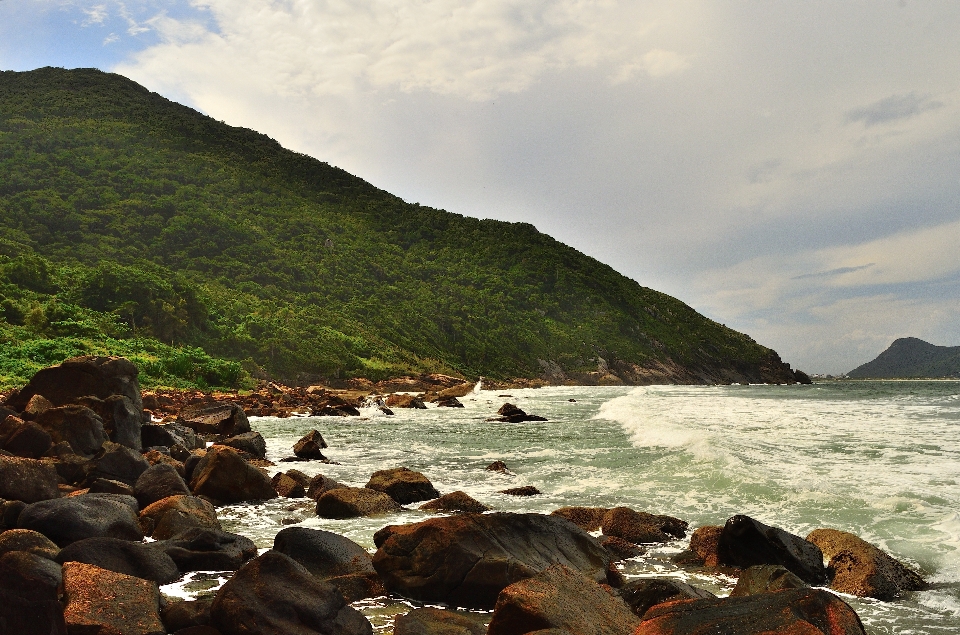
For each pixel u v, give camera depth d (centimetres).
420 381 9050
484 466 1836
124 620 564
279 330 8731
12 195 11369
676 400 4756
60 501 896
